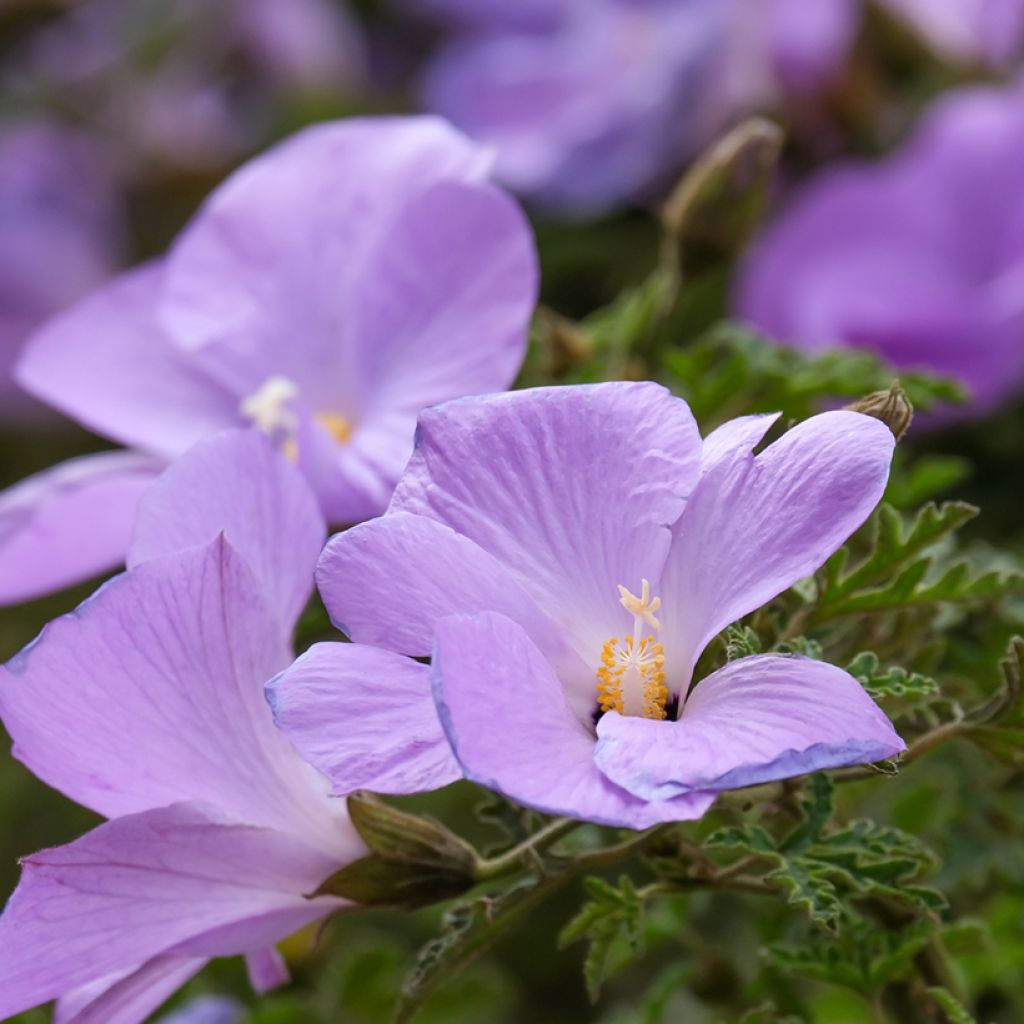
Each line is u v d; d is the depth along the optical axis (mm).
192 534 672
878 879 660
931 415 951
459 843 678
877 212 1009
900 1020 726
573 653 653
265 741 675
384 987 837
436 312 733
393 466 718
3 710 655
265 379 767
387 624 640
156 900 667
